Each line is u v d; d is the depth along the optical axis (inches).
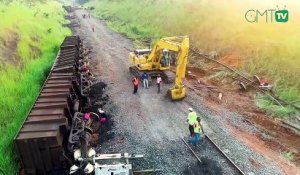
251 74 872.9
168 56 914.1
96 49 1393.9
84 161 465.4
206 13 1366.9
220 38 1138.0
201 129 555.5
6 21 1202.0
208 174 465.7
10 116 601.3
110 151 534.0
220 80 895.1
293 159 507.8
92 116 635.5
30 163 449.7
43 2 2910.9
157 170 479.5
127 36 1715.1
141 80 897.5
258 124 628.4
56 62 900.6
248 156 509.4
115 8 2849.4
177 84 743.7
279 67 813.2
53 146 448.1
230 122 633.6
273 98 714.8
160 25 1672.0
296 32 915.4
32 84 781.9
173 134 587.2
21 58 949.2
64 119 484.1
